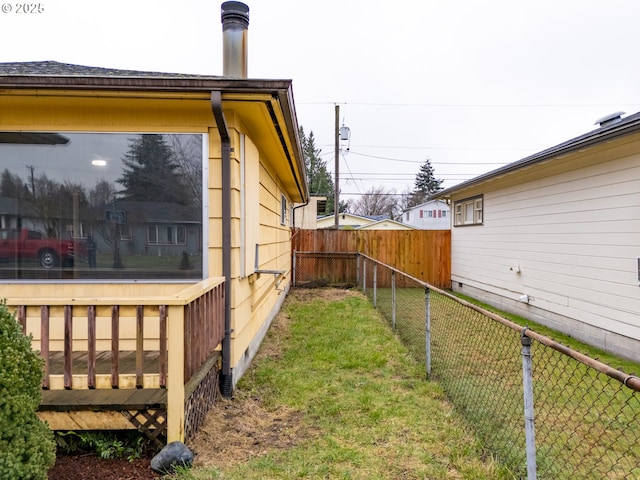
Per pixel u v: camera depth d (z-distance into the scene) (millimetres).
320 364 4117
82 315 2191
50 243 3264
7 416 1538
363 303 7891
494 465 2182
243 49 4496
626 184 4820
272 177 6219
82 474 2070
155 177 3279
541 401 3236
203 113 3266
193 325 2402
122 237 3279
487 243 8914
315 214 18516
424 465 2229
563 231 6137
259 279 4820
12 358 1585
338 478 2084
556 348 1756
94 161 3266
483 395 3293
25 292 3238
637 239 4660
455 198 10930
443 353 4523
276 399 3207
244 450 2375
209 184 3275
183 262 3291
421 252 11047
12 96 2963
